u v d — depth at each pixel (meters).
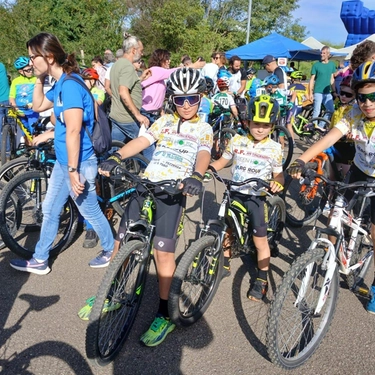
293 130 8.62
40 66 2.87
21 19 14.60
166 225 2.62
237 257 3.84
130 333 2.77
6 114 5.66
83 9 15.49
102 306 2.27
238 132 6.84
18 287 3.24
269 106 2.95
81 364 2.48
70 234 3.82
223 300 3.18
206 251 2.81
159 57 5.59
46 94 3.50
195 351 2.63
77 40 15.60
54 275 3.45
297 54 18.28
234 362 2.55
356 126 2.78
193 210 4.89
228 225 3.15
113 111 4.77
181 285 2.63
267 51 14.83
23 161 3.89
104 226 3.47
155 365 2.50
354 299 3.24
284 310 2.66
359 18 17.00
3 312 2.92
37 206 3.82
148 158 5.02
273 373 2.46
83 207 3.33
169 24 22.00
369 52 3.78
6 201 3.44
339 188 2.51
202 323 2.91
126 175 2.42
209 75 7.77
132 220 2.60
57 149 3.09
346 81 3.58
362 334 2.83
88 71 5.28
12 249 3.48
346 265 2.94
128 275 2.53
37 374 2.38
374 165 2.85
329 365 2.54
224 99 6.76
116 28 16.30
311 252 2.41
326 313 2.64
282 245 4.14
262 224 3.09
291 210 4.71
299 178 2.59
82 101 2.90
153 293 3.22
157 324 2.72
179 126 2.70
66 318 2.89
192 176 2.33
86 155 3.14
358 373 2.48
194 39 21.70
